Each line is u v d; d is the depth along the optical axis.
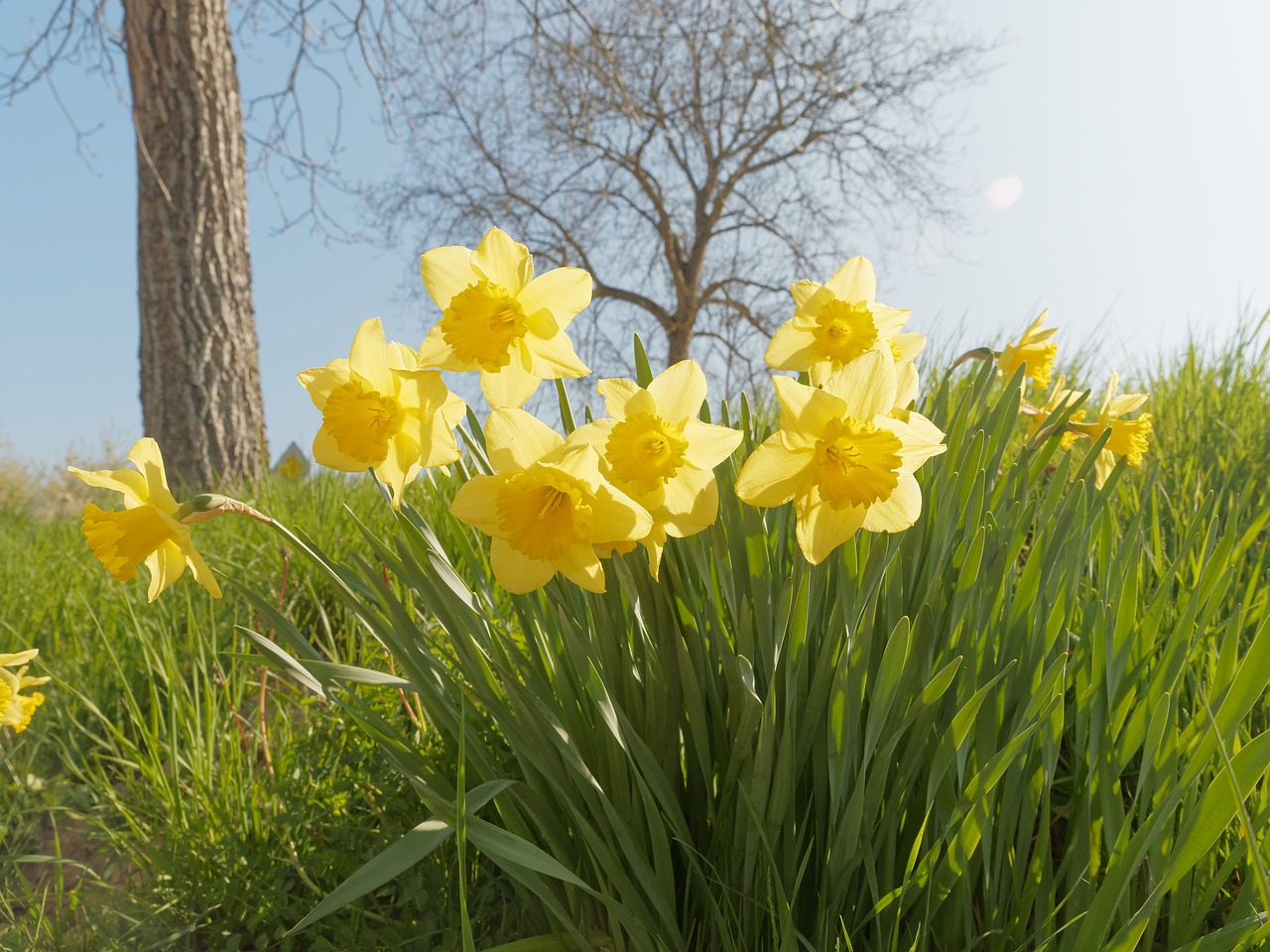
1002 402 0.57
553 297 0.44
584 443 0.42
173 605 1.09
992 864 0.48
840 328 0.52
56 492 3.76
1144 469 1.14
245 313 2.30
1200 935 0.47
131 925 0.63
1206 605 0.51
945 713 0.48
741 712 0.48
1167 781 0.46
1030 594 0.48
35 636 1.13
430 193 4.26
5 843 0.77
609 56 3.14
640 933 0.44
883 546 0.45
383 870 0.35
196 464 2.18
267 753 0.73
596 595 0.49
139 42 2.20
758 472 0.43
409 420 0.45
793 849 0.46
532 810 0.48
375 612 0.49
